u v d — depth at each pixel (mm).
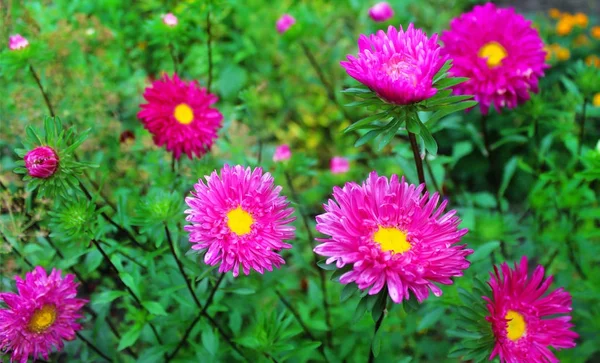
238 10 860
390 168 693
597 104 725
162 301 481
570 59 888
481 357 345
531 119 651
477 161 774
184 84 484
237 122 655
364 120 335
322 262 326
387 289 322
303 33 736
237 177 352
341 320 565
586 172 448
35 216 477
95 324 484
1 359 412
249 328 510
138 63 767
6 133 583
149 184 565
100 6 785
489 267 540
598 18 1116
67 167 370
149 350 466
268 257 349
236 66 821
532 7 1137
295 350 470
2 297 375
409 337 588
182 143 484
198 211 344
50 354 512
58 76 611
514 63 497
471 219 568
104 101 633
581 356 544
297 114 865
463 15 532
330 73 856
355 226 319
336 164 711
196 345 470
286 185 691
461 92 512
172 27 562
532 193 587
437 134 781
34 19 668
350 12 914
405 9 912
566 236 572
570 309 358
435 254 317
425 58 318
